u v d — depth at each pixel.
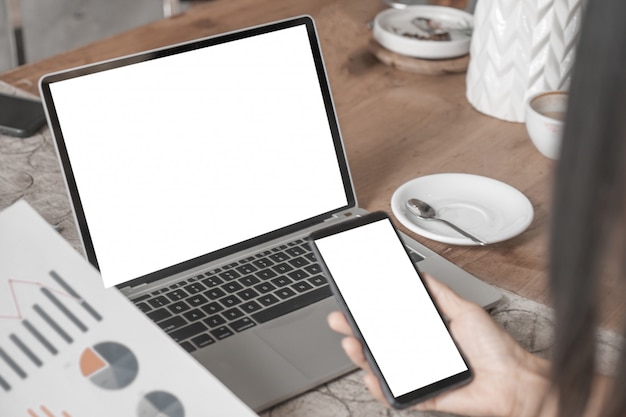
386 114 1.32
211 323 0.84
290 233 0.99
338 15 1.63
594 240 0.34
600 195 0.33
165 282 0.90
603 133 0.32
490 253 1.00
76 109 0.86
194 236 0.93
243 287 0.89
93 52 1.46
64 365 0.65
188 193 0.93
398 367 0.73
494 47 1.27
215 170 0.95
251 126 0.97
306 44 1.01
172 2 2.30
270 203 0.98
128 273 0.89
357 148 1.22
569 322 0.37
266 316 0.85
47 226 0.70
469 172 1.18
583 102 0.32
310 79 1.01
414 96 1.38
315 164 1.01
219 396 0.64
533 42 1.24
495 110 1.31
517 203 1.08
